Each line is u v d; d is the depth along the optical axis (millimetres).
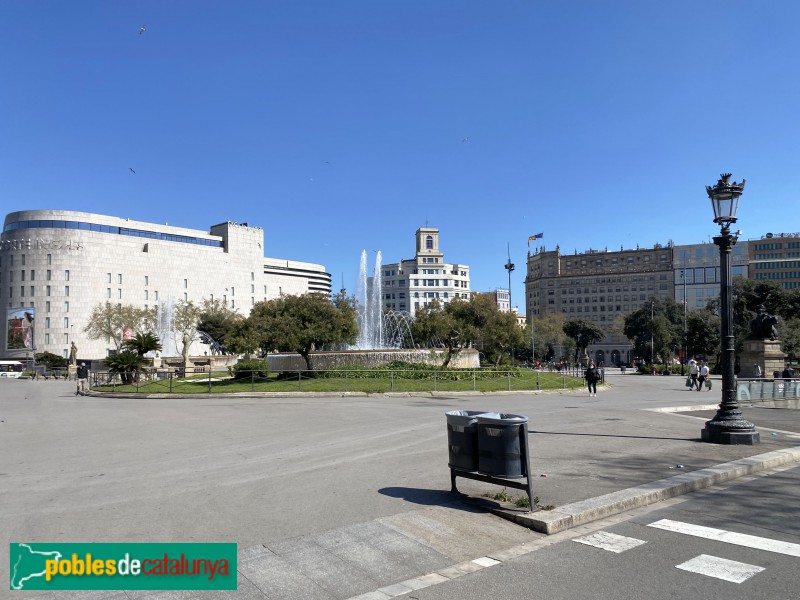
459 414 8820
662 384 42781
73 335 110750
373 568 6074
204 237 136250
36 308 109750
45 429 17250
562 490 8922
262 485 9406
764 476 10688
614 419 17953
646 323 104125
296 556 6309
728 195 14383
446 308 62594
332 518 7555
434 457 11883
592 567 6141
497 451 8023
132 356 36906
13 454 12641
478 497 8531
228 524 7301
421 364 37094
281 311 37125
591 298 168500
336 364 38438
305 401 25922
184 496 8695
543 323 113875
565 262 175625
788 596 5387
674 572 5977
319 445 13492
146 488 9234
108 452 12750
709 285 156750
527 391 30438
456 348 42875
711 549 6664
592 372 30031
